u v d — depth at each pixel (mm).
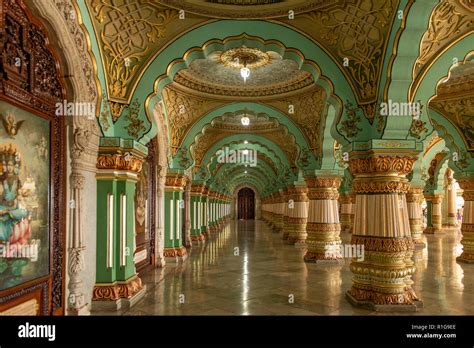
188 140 9766
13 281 3229
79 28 4344
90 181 4941
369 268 5148
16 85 3303
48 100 3867
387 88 4859
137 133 5445
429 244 13273
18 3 3301
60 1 3863
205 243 14086
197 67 8164
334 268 8266
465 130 8844
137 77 5410
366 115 5340
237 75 8617
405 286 5098
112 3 4762
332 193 9320
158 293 5926
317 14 5207
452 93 8062
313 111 9109
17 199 3311
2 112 3096
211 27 5387
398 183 5113
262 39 5445
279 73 8469
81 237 4434
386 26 4793
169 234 9539
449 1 4523
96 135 4980
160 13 5160
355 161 5359
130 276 5492
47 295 3816
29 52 3488
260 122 12805
